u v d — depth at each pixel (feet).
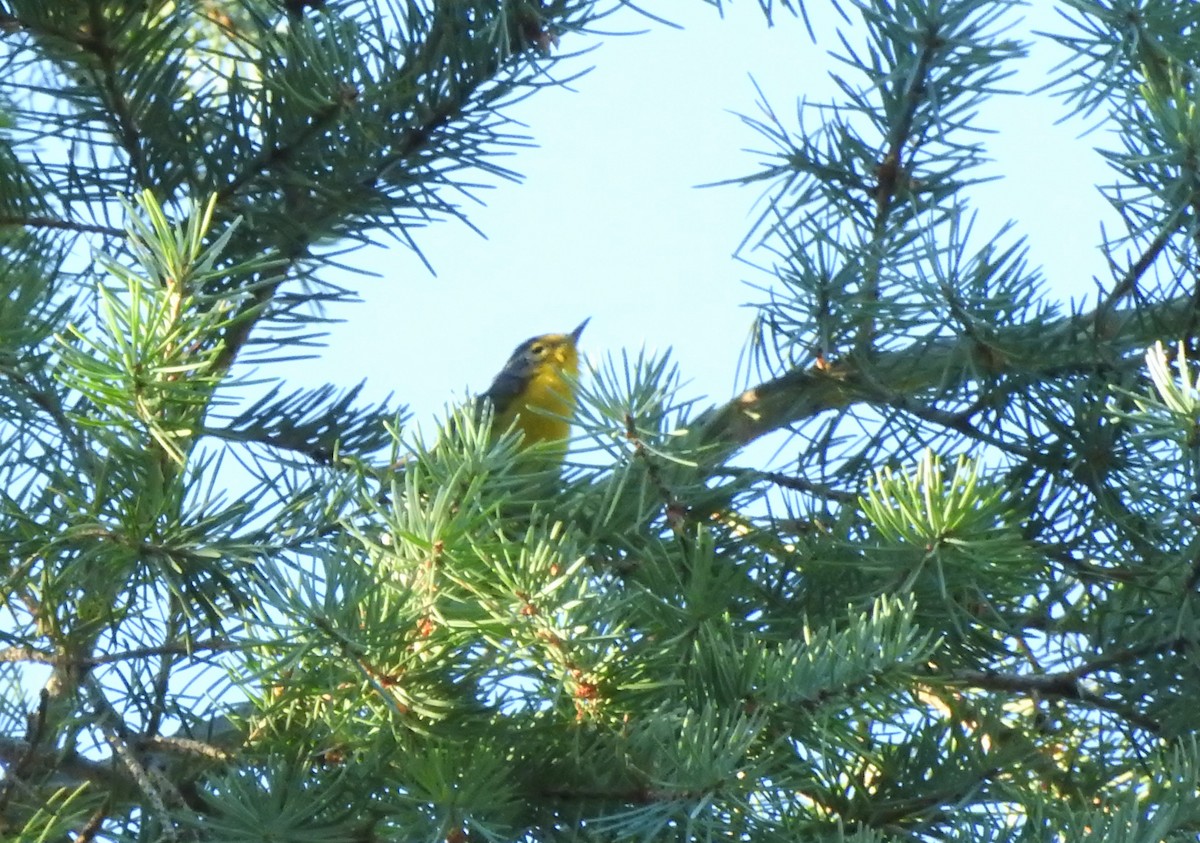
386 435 23.38
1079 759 21.89
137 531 17.69
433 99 24.59
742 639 19.99
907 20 24.21
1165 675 21.79
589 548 18.61
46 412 20.77
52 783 21.91
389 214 25.14
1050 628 23.61
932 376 25.41
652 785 16.78
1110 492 23.97
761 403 25.96
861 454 25.11
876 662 16.92
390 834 17.10
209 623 18.42
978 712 20.52
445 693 17.07
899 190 25.41
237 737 19.88
